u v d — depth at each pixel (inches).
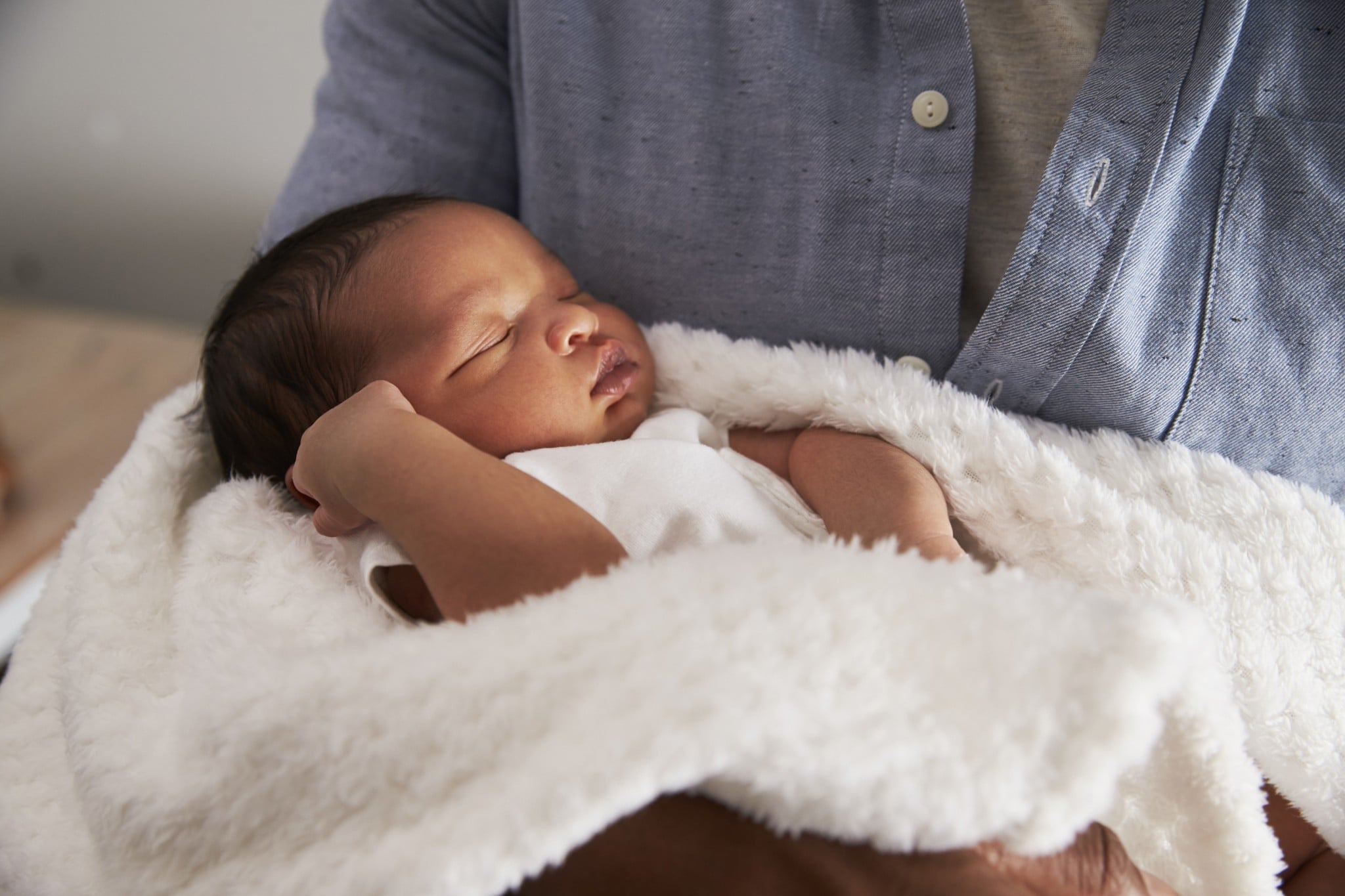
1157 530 24.7
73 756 22.9
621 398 29.9
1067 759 15.9
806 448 28.8
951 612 17.2
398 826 18.4
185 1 58.7
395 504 21.4
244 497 27.3
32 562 46.6
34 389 57.7
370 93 35.8
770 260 30.2
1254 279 25.3
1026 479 25.6
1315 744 24.0
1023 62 26.2
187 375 58.6
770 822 16.6
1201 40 24.0
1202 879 22.2
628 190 31.7
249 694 19.5
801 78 28.3
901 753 15.8
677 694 16.1
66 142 64.4
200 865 20.9
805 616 17.0
